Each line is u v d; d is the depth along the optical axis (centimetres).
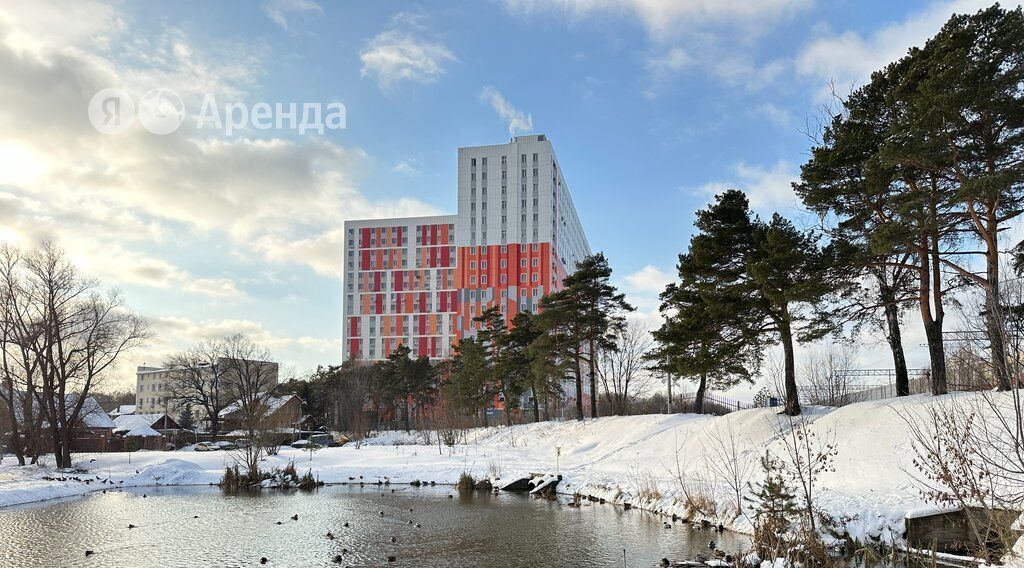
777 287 2941
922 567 1395
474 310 14162
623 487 2747
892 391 4106
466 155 14725
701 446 3275
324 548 1917
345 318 15688
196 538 2080
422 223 15738
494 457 4403
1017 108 2338
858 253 2698
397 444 6125
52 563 1764
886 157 2466
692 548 1778
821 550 1438
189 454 5344
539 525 2233
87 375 4725
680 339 3338
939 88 2431
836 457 2425
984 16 2503
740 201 3303
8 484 3406
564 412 8250
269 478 3719
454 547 1906
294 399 10269
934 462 1423
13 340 4481
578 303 5191
